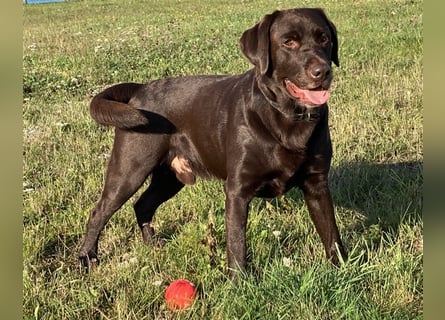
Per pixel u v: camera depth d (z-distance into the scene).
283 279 1.44
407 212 1.95
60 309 1.48
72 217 2.09
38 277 1.64
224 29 6.25
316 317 1.33
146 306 1.49
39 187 2.40
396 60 3.91
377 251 1.68
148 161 1.87
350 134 2.63
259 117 1.57
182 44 5.32
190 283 1.52
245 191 1.61
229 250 1.60
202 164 1.84
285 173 1.58
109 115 1.70
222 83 1.79
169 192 2.02
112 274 1.67
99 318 1.48
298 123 1.54
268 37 1.59
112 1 12.47
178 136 1.87
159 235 1.99
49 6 12.37
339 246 1.64
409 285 1.49
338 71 3.71
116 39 6.11
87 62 4.80
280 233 1.79
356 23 5.54
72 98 3.81
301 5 7.78
